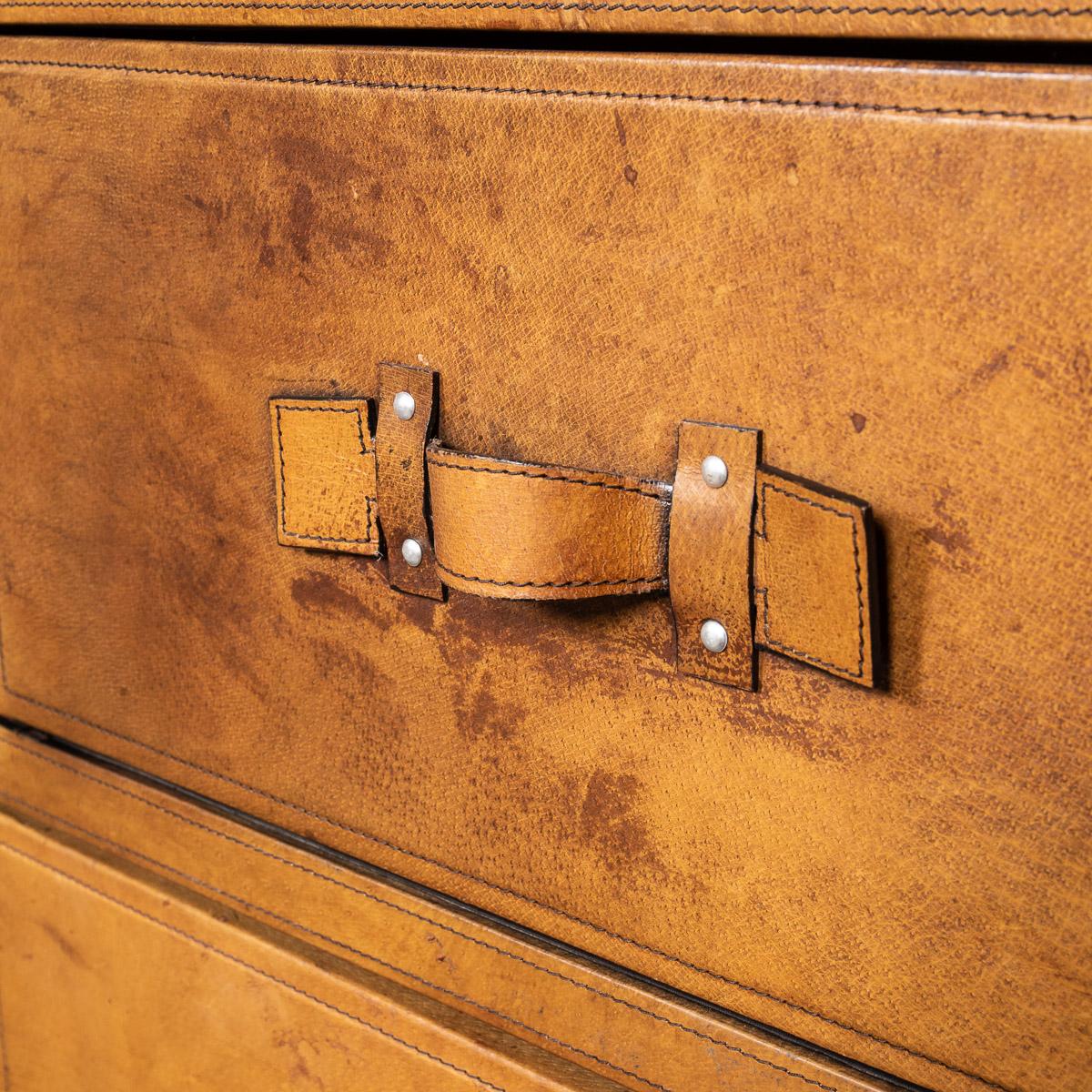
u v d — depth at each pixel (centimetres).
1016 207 35
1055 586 37
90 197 57
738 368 41
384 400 49
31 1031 72
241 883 61
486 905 53
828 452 40
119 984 66
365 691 54
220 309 54
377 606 53
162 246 55
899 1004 42
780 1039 46
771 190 39
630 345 43
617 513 44
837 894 43
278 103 49
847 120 37
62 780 68
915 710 40
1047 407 36
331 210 49
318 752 57
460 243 46
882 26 36
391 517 50
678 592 43
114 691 65
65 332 60
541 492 44
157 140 54
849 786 42
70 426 62
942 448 38
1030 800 38
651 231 42
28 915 70
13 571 67
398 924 55
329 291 50
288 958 58
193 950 62
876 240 37
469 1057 52
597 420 45
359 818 56
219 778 61
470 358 47
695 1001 47
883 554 39
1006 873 39
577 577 44
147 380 58
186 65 52
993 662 38
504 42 44
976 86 35
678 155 40
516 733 50
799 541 40
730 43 40
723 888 45
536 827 50
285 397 52
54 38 56
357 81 47
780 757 43
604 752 47
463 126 45
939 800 40
